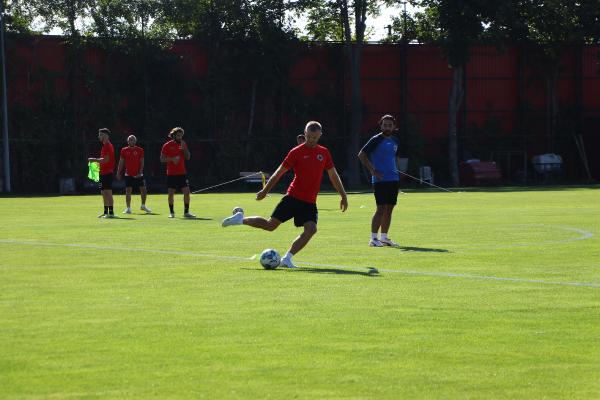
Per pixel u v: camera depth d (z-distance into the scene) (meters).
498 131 134.50
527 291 24.80
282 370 16.16
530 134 135.00
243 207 69.31
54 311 21.89
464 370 16.19
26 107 118.94
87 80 120.81
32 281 27.14
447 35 123.75
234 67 126.44
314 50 130.88
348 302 22.98
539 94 135.88
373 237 37.28
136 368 16.31
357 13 124.88
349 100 131.75
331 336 18.91
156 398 14.48
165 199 87.75
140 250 36.22
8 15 118.50
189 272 29.05
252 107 128.00
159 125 124.06
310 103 130.12
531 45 133.88
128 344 18.17
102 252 35.50
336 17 126.31
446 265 30.66
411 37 131.75
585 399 14.44
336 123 131.12
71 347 17.94
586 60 135.88
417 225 48.84
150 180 116.62
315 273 28.56
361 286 25.69
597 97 136.62
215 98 126.25
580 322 20.39
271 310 21.89
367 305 22.56
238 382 15.40
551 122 135.50
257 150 126.75
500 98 135.38
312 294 24.30
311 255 33.84
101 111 121.94
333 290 24.97
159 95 124.81
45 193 111.88
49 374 15.91
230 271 29.22
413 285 25.91
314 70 131.12
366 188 118.62
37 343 18.28
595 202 73.69
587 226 47.62
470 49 128.12
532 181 132.38
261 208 67.81
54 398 14.49
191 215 56.97
